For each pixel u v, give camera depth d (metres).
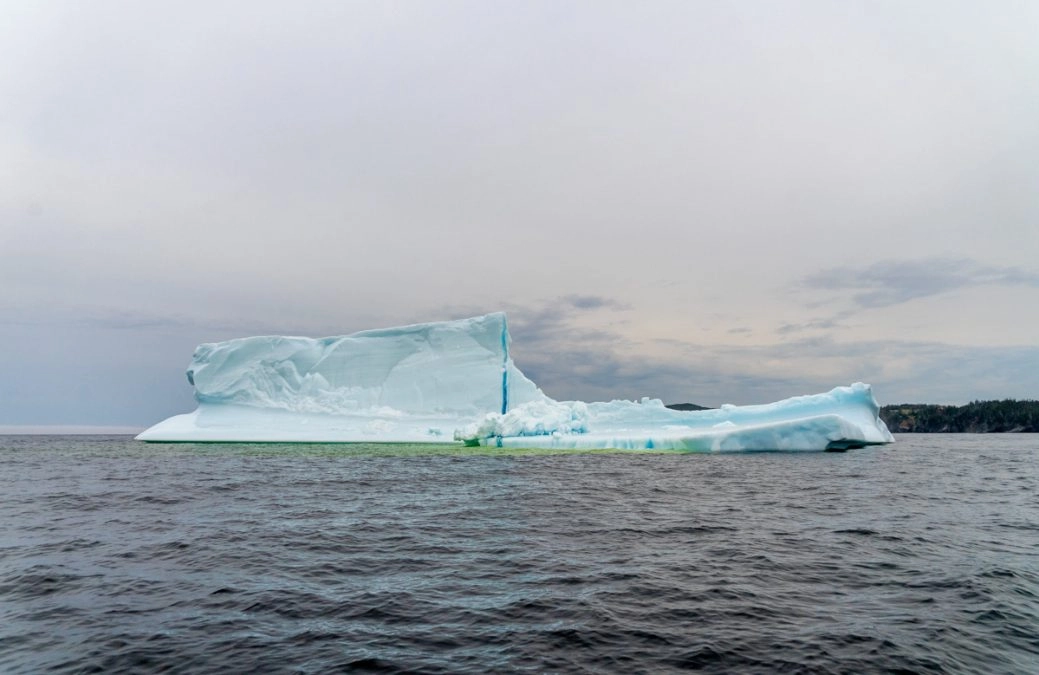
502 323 37.44
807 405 32.47
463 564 8.48
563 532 10.65
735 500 14.36
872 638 5.75
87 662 5.30
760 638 5.77
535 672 5.05
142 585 7.57
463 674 5.01
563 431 33.12
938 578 7.72
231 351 39.06
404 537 10.27
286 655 5.42
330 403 37.12
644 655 5.39
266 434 35.31
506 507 13.35
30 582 7.75
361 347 38.56
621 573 7.97
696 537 10.21
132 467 24.08
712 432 29.28
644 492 15.72
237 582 7.67
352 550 9.34
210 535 10.50
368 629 6.03
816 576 7.84
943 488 17.11
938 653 5.43
